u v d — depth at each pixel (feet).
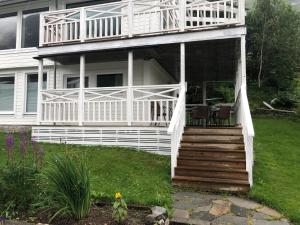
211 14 32.78
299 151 34.19
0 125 47.52
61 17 38.01
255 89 67.31
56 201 16.35
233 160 25.12
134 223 15.67
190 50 35.37
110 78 41.52
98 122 34.99
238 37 30.53
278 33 66.39
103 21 41.63
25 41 47.88
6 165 18.31
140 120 33.04
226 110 36.42
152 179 23.97
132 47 34.04
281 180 24.56
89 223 15.49
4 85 48.65
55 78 41.70
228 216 18.26
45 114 36.94
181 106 29.14
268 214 18.70
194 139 28.73
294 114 52.95
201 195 22.21
